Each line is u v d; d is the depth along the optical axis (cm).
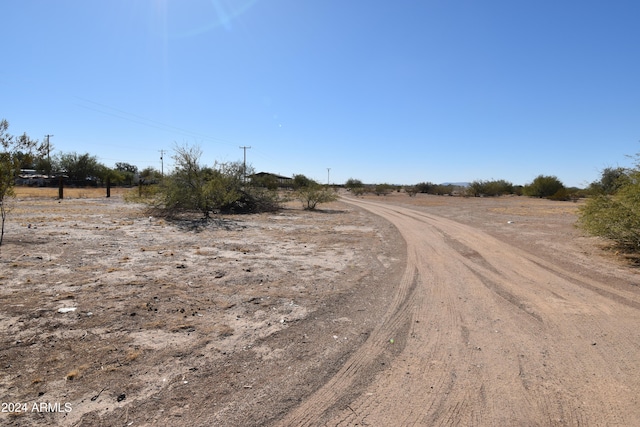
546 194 5056
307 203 3147
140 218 1714
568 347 450
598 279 788
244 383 356
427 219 2150
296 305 589
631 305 615
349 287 705
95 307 534
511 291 695
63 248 935
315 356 417
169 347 424
